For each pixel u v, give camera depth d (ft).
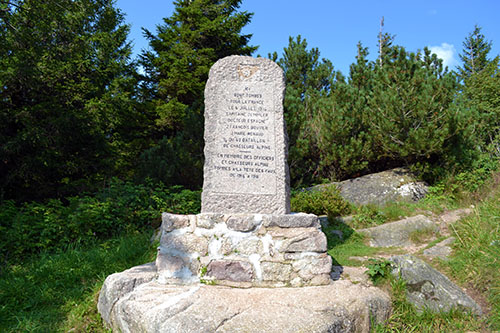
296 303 10.24
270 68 15.26
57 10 34.17
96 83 42.27
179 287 11.68
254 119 14.76
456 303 11.91
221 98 14.85
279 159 14.51
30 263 17.29
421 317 11.50
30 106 32.76
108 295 11.84
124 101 44.57
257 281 11.92
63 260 16.87
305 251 12.28
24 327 11.77
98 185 34.22
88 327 11.89
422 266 13.33
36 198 31.65
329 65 50.57
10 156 29.84
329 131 33.17
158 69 52.60
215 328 8.75
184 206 23.99
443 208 25.82
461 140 28.58
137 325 9.84
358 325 10.19
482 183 27.55
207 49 49.83
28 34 31.42
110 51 46.85
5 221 20.44
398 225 22.22
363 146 32.58
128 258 17.83
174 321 9.08
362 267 15.40
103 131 41.98
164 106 46.73
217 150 14.42
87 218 20.56
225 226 12.54
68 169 33.73
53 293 14.39
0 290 14.08
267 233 12.44
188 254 12.39
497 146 36.60
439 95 28.17
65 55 37.63
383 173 31.01
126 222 21.85
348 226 23.62
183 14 52.80
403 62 31.45
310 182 36.68
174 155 31.91
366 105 34.17
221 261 12.13
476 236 16.26
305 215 12.91
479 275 13.46
